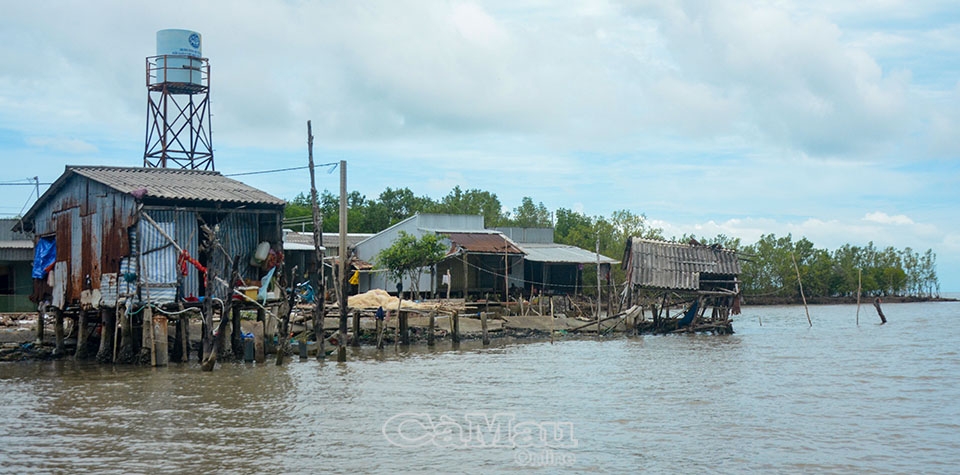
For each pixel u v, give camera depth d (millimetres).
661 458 18406
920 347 43156
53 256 36844
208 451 18531
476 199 104750
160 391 26094
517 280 60719
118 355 32875
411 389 27016
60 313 35594
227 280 33312
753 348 42562
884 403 25125
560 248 68188
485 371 31844
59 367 32031
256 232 34500
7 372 30719
